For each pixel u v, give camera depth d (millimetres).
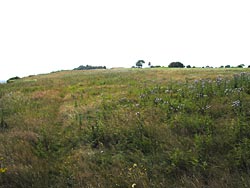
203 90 9578
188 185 4012
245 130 5426
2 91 19172
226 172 4223
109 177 4594
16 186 4602
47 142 6668
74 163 5309
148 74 29547
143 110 8430
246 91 8750
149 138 5953
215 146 5125
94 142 6387
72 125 8023
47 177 4754
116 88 15914
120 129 6719
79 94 15195
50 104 12211
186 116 6992
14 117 9289
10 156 5602
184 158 4734
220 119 6559
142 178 4352
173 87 12242
